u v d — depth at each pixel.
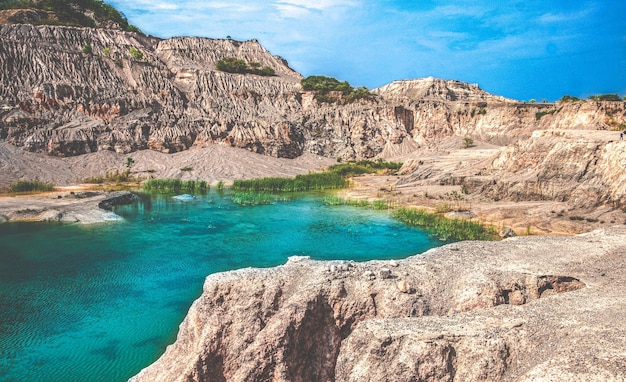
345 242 56.00
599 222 58.66
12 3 159.00
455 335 20.25
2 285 40.84
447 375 19.47
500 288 26.52
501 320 21.39
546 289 27.25
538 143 77.31
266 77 171.25
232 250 52.50
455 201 77.75
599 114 121.75
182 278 43.22
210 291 25.31
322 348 24.55
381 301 25.20
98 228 62.59
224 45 195.75
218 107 142.12
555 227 59.22
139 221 67.62
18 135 105.31
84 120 116.25
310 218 70.69
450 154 114.06
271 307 24.92
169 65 164.25
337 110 156.75
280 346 22.88
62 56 125.19
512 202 72.62
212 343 23.81
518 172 77.81
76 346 30.55
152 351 30.09
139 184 100.94
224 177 111.19
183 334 25.30
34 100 112.00
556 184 69.25
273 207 80.25
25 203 71.44
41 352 29.80
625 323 19.83
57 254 50.12
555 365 17.70
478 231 58.81
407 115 160.62
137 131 120.25
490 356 19.44
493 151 105.38
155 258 49.25
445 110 156.00
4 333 32.16
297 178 105.88
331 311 24.98
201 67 169.12
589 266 29.14
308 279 25.88
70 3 168.75
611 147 65.94
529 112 142.75
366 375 20.09
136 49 153.62
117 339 31.55
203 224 66.31
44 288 40.25
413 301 25.11
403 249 52.69
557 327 20.33
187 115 134.12
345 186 105.00
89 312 35.62
